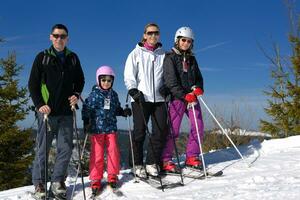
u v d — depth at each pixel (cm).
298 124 1605
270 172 535
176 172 562
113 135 521
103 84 519
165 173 564
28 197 517
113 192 505
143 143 556
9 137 1580
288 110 1598
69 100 499
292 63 1633
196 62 580
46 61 486
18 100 1688
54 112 492
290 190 427
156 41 551
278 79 1645
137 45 555
